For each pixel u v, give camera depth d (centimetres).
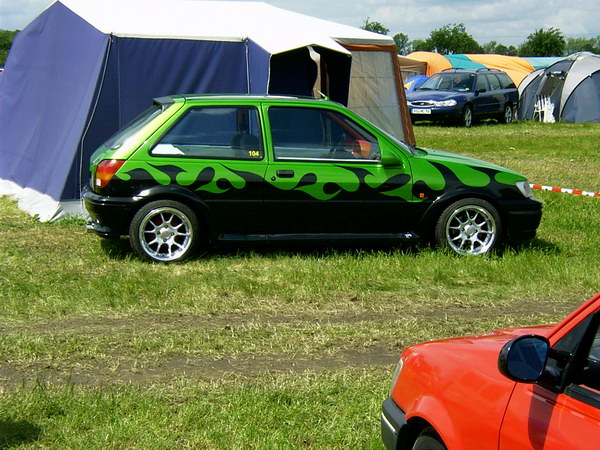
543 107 3114
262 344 630
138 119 911
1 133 1291
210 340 633
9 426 473
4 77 1302
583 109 3045
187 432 476
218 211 857
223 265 851
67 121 1098
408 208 888
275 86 1341
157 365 582
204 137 862
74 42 1134
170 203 852
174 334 644
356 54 1515
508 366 291
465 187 895
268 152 866
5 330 649
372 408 512
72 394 516
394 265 850
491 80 2911
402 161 887
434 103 2689
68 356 594
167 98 906
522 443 293
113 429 473
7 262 853
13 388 533
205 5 1340
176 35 1103
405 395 377
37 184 1139
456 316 716
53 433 466
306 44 1159
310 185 866
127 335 641
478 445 316
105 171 845
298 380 559
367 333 660
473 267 845
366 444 466
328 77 1348
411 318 704
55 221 1049
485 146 2123
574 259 905
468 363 342
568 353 292
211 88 1133
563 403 284
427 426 357
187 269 836
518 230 913
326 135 883
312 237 877
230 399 520
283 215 869
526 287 802
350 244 938
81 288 751
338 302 745
